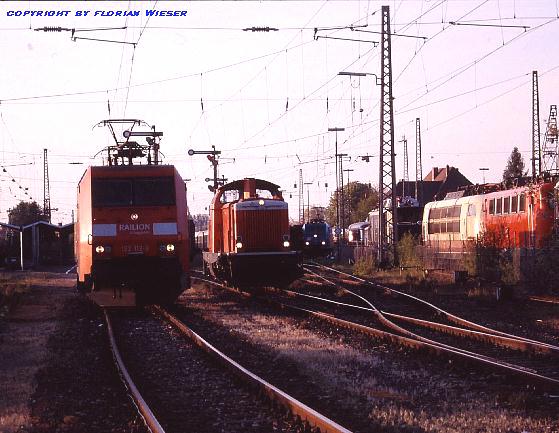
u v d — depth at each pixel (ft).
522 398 31.68
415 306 79.15
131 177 71.10
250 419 29.40
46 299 92.32
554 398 32.68
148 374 40.16
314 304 82.17
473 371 39.24
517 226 109.09
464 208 132.57
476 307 75.92
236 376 37.86
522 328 59.06
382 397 33.45
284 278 93.15
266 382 33.99
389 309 75.92
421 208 176.76
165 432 27.22
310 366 40.75
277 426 28.17
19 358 46.42
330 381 36.73
